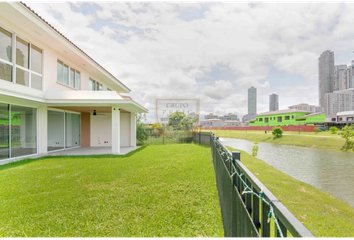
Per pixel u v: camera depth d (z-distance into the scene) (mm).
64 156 8172
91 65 11250
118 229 2660
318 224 2787
